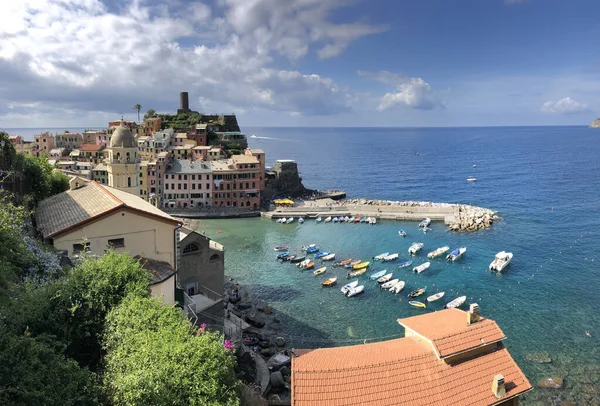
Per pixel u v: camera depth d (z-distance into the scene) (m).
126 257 33.50
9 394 18.56
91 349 28.69
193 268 61.16
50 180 72.00
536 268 97.31
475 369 30.23
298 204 177.12
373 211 158.62
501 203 179.88
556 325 69.00
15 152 61.47
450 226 136.62
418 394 27.78
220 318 53.81
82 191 56.84
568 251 109.69
